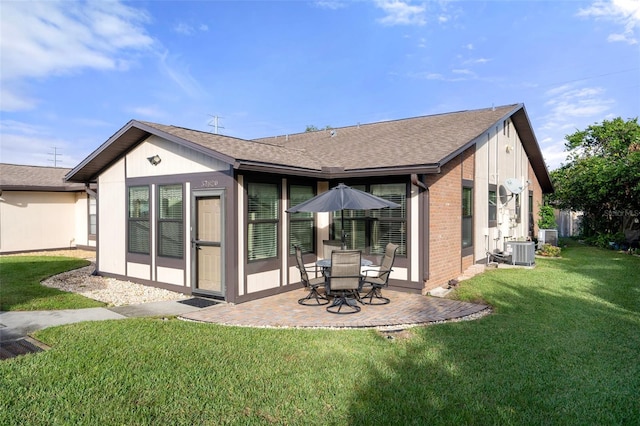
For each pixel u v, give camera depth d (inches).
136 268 379.6
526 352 189.8
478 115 499.2
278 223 337.7
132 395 146.7
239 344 199.8
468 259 432.1
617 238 671.1
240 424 128.3
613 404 141.3
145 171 367.9
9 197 619.8
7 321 243.9
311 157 419.5
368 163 355.6
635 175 597.9
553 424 128.4
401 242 347.3
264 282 322.3
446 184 375.6
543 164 662.5
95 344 198.1
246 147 359.6
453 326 232.7
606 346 198.4
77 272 443.2
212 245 317.7
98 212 419.8
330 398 144.6
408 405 139.6
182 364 174.1
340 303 283.9
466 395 147.2
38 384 154.6
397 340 208.2
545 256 563.2
